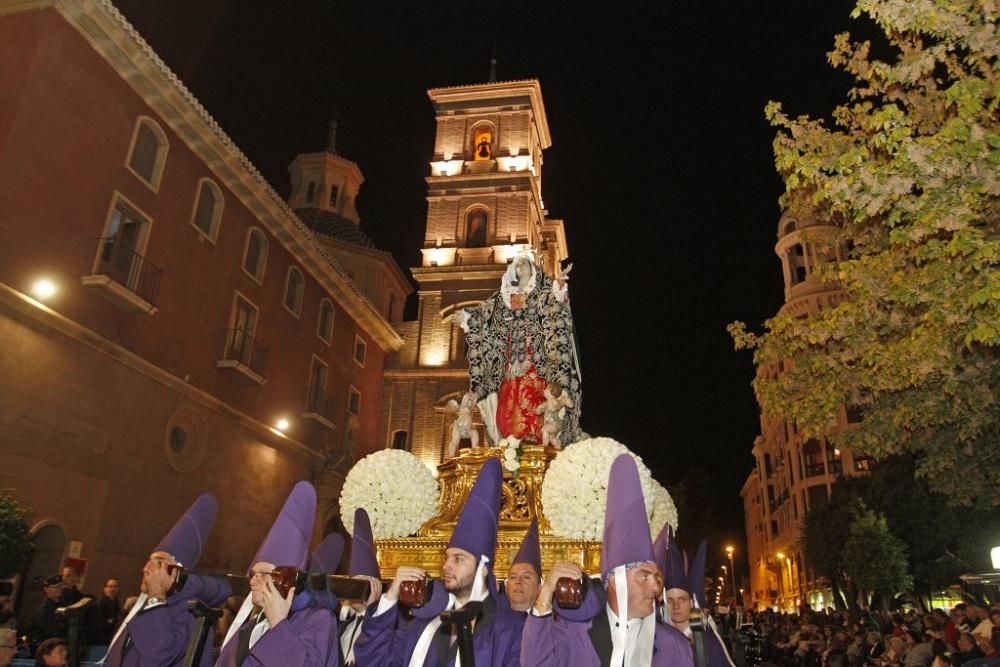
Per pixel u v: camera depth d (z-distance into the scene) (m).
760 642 18.30
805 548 37.19
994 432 9.90
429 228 38.75
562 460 4.30
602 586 2.87
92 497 16.67
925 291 7.52
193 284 20.88
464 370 35.22
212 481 21.20
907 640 10.87
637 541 2.82
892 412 10.13
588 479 4.13
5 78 15.67
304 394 27.03
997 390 8.53
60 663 6.46
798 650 15.43
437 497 4.84
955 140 6.71
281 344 25.56
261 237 24.75
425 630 3.15
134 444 18.19
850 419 32.84
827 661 11.55
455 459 5.14
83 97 17.20
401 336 37.06
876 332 9.74
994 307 6.69
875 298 9.42
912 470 27.78
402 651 3.21
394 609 3.10
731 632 9.75
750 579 79.31
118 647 3.83
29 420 15.23
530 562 3.25
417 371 35.53
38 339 15.64
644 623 2.80
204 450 20.81
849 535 31.45
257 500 23.41
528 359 5.83
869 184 7.05
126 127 18.61
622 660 2.70
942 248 7.21
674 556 4.03
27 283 15.38
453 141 40.62
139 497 18.22
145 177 19.39
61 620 8.55
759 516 70.31
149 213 19.20
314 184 42.22
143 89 19.02
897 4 6.79
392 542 4.62
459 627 2.80
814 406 10.48
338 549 4.11
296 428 26.20
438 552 4.54
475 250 37.62
